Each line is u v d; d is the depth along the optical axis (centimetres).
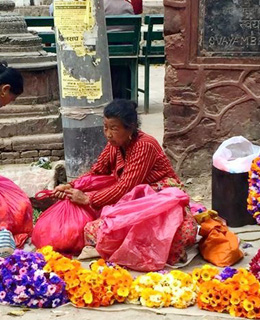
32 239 467
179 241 433
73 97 569
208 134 589
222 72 573
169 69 580
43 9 1662
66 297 389
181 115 588
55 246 454
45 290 380
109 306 386
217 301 376
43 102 666
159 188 457
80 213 459
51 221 457
